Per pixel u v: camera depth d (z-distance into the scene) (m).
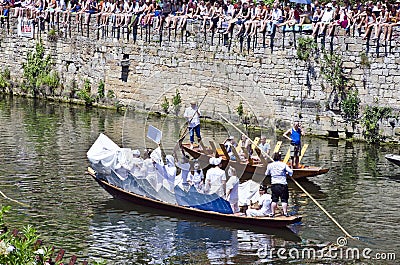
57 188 44.66
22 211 40.75
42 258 26.34
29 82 75.94
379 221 40.34
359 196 44.38
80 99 72.25
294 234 38.38
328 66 58.34
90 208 41.41
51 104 72.00
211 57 64.00
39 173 47.53
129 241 37.22
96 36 71.12
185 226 39.25
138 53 68.44
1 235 26.58
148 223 39.53
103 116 66.19
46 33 74.75
